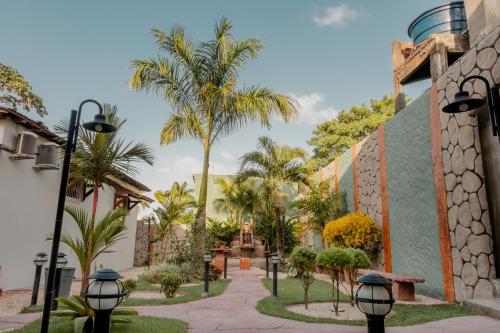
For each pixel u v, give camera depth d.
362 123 23.11
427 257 8.41
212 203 26.22
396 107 12.28
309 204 14.90
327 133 24.50
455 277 7.29
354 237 10.85
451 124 7.60
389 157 10.60
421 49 11.18
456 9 11.14
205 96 12.23
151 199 18.05
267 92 12.15
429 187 8.47
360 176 12.80
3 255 8.78
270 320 5.27
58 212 3.79
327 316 5.71
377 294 2.75
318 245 16.41
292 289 8.95
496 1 8.34
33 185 9.96
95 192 8.52
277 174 16.17
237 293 8.40
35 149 9.15
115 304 3.24
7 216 8.91
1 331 4.50
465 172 7.12
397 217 9.96
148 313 5.79
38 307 6.40
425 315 5.74
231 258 20.06
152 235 19.31
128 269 16.78
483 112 6.75
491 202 6.53
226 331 4.54
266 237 20.33
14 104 15.80
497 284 6.19
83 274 7.21
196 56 12.54
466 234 7.02
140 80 12.07
